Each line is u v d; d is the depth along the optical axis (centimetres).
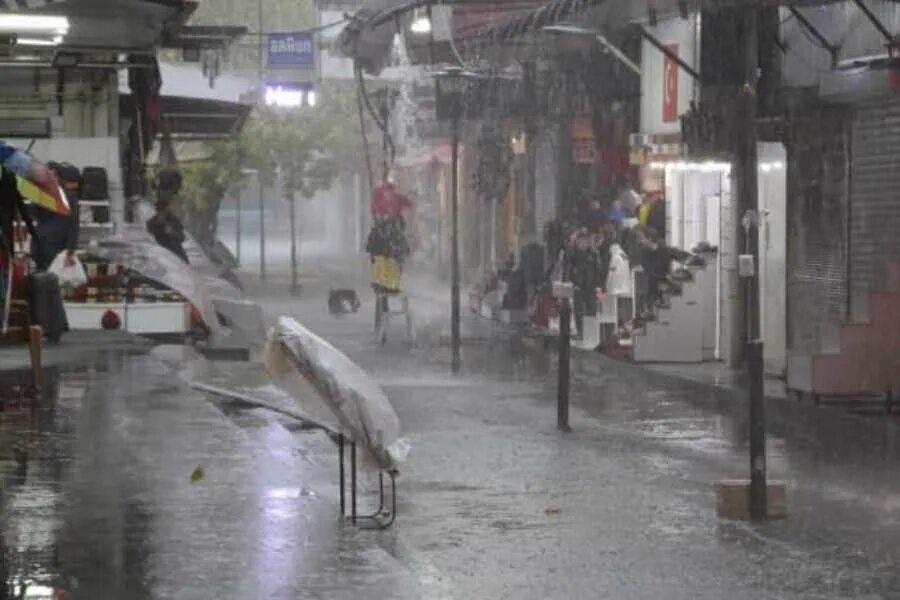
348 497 3127
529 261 8381
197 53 6512
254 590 1986
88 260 5441
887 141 5134
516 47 7425
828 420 4500
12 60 4947
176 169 7400
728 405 4919
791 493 3356
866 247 5247
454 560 2642
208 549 2197
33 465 2802
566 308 4341
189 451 2959
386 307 7262
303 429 3859
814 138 5531
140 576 2039
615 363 6172
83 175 5750
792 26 5659
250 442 3070
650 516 3070
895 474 3616
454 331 6025
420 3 7456
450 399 5069
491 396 5159
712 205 6600
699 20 6091
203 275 6631
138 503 2486
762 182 5878
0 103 6112
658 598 2392
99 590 1967
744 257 3080
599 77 7638
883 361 4744
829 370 4762
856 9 5294
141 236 5712
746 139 3375
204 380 4447
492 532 2897
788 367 4947
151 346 5053
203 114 8006
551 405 4925
